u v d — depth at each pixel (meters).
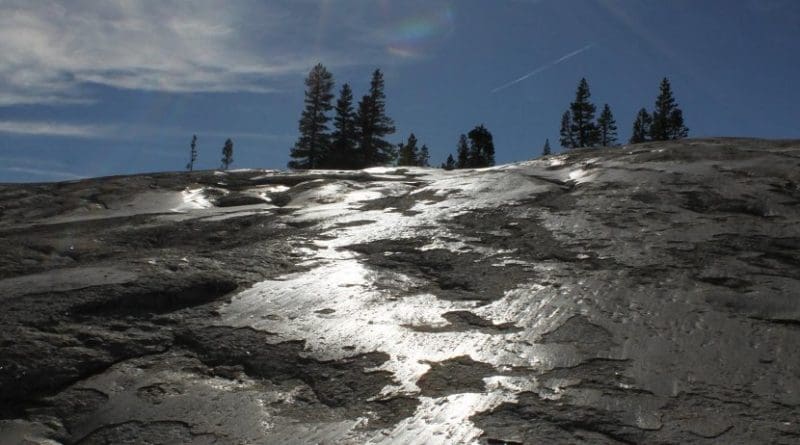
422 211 5.62
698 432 2.37
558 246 4.49
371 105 34.19
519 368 2.91
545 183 6.15
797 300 3.49
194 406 2.79
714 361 2.90
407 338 3.24
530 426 2.46
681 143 7.02
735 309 3.43
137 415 2.75
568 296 3.67
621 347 3.05
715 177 5.68
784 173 5.66
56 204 6.69
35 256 4.77
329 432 2.52
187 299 3.86
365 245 4.78
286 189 7.23
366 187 6.91
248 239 5.13
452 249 4.58
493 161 30.81
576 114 35.03
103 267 4.24
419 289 3.93
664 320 3.32
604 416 2.49
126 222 5.79
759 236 4.46
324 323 3.46
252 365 3.12
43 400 2.93
